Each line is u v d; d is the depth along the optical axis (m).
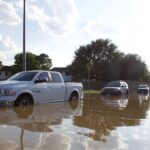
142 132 7.20
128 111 11.63
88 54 73.19
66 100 14.34
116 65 69.38
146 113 11.14
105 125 8.06
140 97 24.23
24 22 19.36
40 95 12.60
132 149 5.55
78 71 72.94
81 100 15.45
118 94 26.39
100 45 72.50
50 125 7.80
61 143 5.84
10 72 84.38
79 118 9.20
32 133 6.71
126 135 6.79
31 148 5.42
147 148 5.66
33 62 74.94
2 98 11.30
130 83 65.31
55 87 13.48
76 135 6.62
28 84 12.12
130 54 70.94
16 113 9.92
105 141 6.11
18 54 72.38
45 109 11.18
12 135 6.45
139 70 69.00
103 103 15.27
